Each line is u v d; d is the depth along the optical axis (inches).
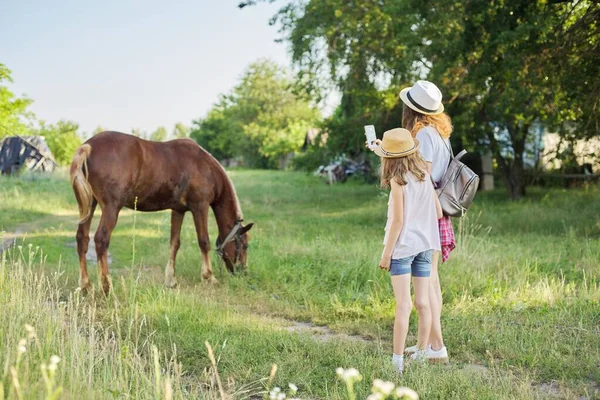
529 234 491.8
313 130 2119.8
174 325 239.8
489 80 633.6
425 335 198.4
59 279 319.9
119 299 283.4
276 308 290.0
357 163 1354.6
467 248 378.9
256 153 3014.3
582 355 204.7
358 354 206.5
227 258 359.6
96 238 301.6
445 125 208.8
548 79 534.0
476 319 252.8
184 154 340.5
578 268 351.6
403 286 190.5
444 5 553.9
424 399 169.6
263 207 809.5
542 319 247.8
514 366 199.0
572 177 936.3
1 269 230.5
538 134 966.4
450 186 203.9
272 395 117.8
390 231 190.2
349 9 804.0
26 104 1402.6
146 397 147.6
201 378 186.9
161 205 335.3
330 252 395.9
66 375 157.1
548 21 505.4
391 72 816.3
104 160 303.7
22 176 1042.1
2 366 149.9
